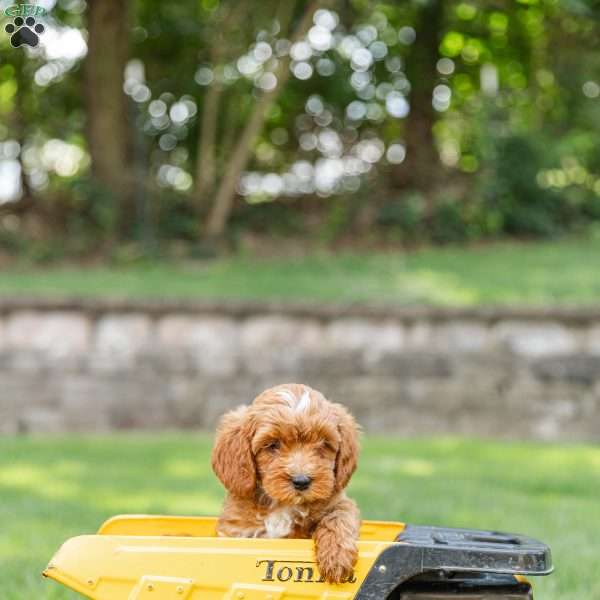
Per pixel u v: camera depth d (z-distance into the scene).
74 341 13.34
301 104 21.17
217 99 19.56
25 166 21.36
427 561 3.92
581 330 12.98
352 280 15.80
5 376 13.29
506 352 13.06
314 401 4.25
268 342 13.33
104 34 18.64
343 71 20.59
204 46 20.53
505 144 20.16
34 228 18.78
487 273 16.27
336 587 3.90
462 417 13.10
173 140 21.14
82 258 18.03
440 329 13.19
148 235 18.25
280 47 18.75
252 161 21.05
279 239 19.58
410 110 20.59
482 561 3.92
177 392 13.32
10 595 5.62
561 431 12.97
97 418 13.30
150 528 4.76
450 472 10.11
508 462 10.86
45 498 8.61
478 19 20.48
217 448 4.32
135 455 10.94
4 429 13.22
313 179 21.03
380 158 21.03
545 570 3.93
